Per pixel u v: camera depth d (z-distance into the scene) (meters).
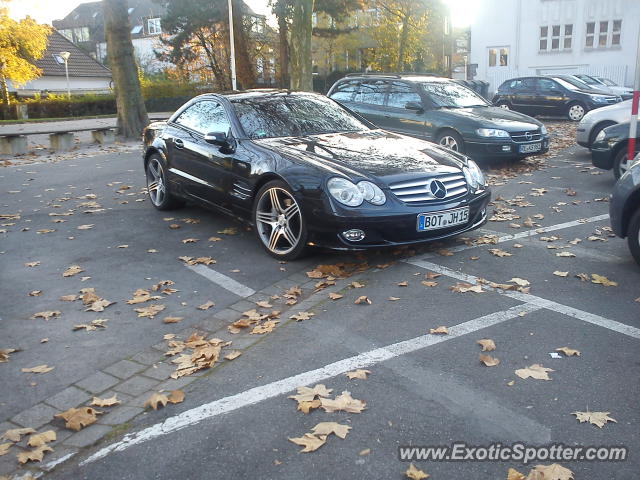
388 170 5.33
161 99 39.25
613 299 4.50
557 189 8.71
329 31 37.28
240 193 5.98
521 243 6.01
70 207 8.09
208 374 3.61
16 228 7.06
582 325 4.07
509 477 2.57
